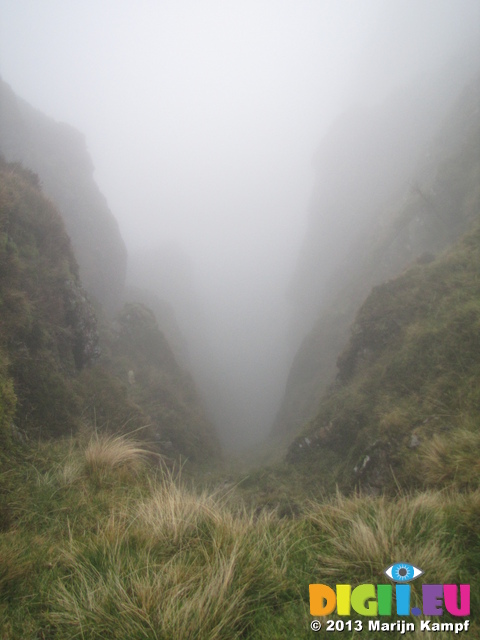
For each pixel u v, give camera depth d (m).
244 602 1.90
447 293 11.14
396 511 2.72
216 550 2.28
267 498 9.74
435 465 4.37
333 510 2.97
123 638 1.70
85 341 12.12
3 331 7.28
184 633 1.68
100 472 4.35
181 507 2.92
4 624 1.85
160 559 2.35
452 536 2.42
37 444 5.16
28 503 3.52
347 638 1.76
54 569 2.31
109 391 11.05
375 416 9.68
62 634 1.79
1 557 2.28
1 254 8.94
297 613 1.92
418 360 9.53
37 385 7.17
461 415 6.27
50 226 12.42
